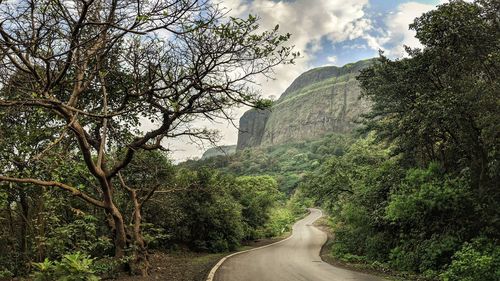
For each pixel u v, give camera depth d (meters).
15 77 7.77
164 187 19.45
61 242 10.77
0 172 8.81
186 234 24.91
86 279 7.67
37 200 11.25
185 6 6.01
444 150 18.48
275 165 139.25
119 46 9.55
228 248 28.72
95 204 10.50
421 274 13.64
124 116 11.89
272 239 44.75
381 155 29.89
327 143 148.38
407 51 18.39
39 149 9.75
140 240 11.97
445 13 15.02
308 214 96.19
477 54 15.10
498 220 13.19
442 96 14.72
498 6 15.23
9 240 11.71
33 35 6.56
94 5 7.82
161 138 11.61
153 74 9.99
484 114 13.17
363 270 15.24
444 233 14.71
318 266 16.59
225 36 8.56
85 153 9.54
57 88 10.11
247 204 40.03
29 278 10.59
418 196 15.51
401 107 19.59
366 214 20.77
